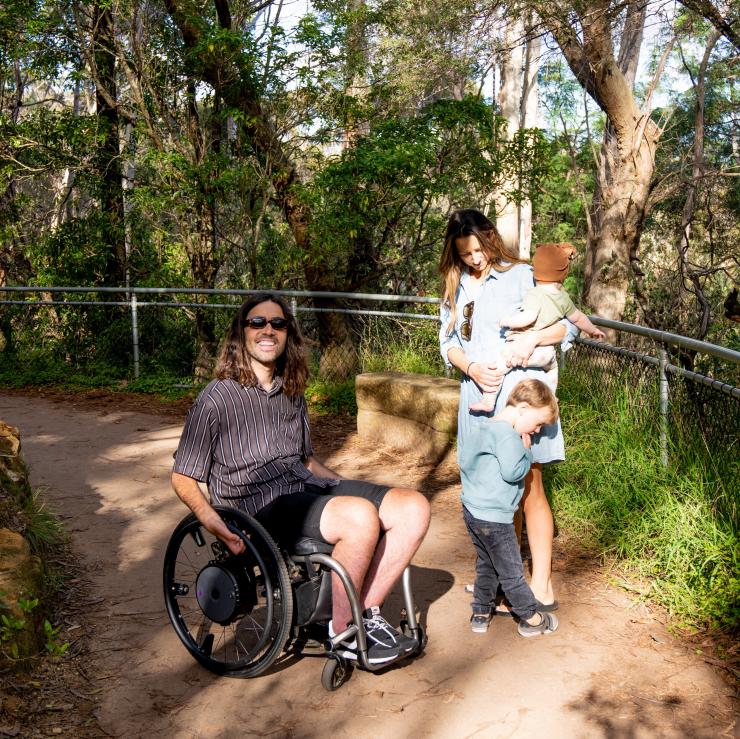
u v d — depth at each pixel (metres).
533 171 10.41
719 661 3.39
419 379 7.04
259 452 3.32
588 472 5.10
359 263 10.05
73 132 11.23
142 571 4.34
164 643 3.56
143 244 12.90
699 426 4.60
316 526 3.12
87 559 4.47
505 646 3.54
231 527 3.11
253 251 10.40
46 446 7.04
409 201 9.82
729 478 4.24
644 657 3.43
